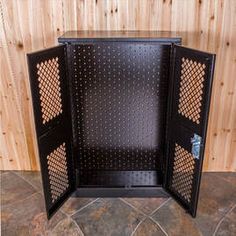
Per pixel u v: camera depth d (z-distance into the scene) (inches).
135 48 73.2
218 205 82.7
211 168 98.5
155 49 73.3
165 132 81.3
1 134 95.1
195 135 68.1
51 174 74.9
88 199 86.0
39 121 66.1
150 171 86.4
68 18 80.9
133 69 75.3
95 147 84.1
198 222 76.7
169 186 83.7
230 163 97.3
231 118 90.8
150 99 78.4
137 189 85.3
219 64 84.4
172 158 79.8
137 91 77.5
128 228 75.2
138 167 86.4
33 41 83.5
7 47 84.0
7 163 99.0
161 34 76.0
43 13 80.4
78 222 77.3
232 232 73.4
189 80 66.9
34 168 99.7
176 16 80.0
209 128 92.4
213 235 72.6
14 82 88.0
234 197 86.0
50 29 82.1
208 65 59.9
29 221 77.9
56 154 75.4
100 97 78.2
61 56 70.4
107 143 83.7
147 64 74.7
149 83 76.7
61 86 72.4
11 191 89.9
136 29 81.7
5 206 83.5
